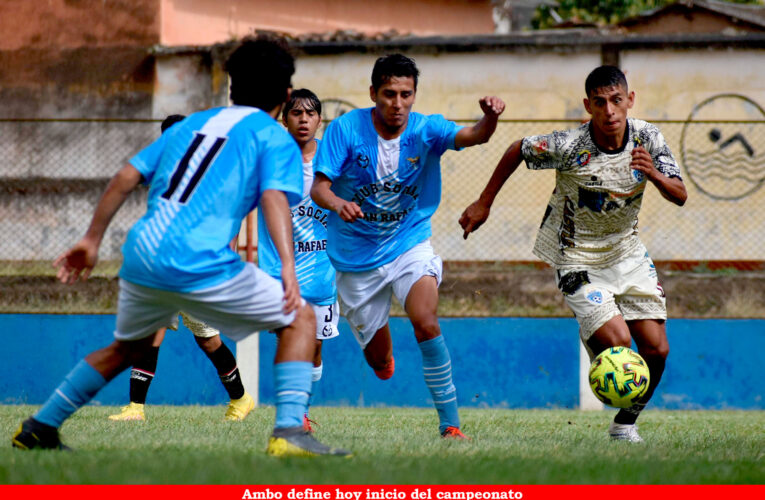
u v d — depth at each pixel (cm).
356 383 3691
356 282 1905
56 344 3744
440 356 1797
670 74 5153
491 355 3725
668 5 6406
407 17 7638
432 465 1220
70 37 5834
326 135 1822
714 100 5138
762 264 4809
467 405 3709
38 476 1062
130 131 5306
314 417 2694
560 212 1861
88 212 5222
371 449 1462
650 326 1838
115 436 1652
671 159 1786
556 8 9112
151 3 5838
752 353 3734
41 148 5259
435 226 4894
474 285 4175
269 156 1273
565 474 1179
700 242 5006
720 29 6369
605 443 1703
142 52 5747
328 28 7212
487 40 5172
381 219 1858
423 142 1800
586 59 5175
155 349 2445
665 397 3741
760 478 1191
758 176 5050
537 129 5003
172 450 1363
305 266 2180
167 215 1243
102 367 1348
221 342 2478
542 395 3703
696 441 1828
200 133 1279
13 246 5153
